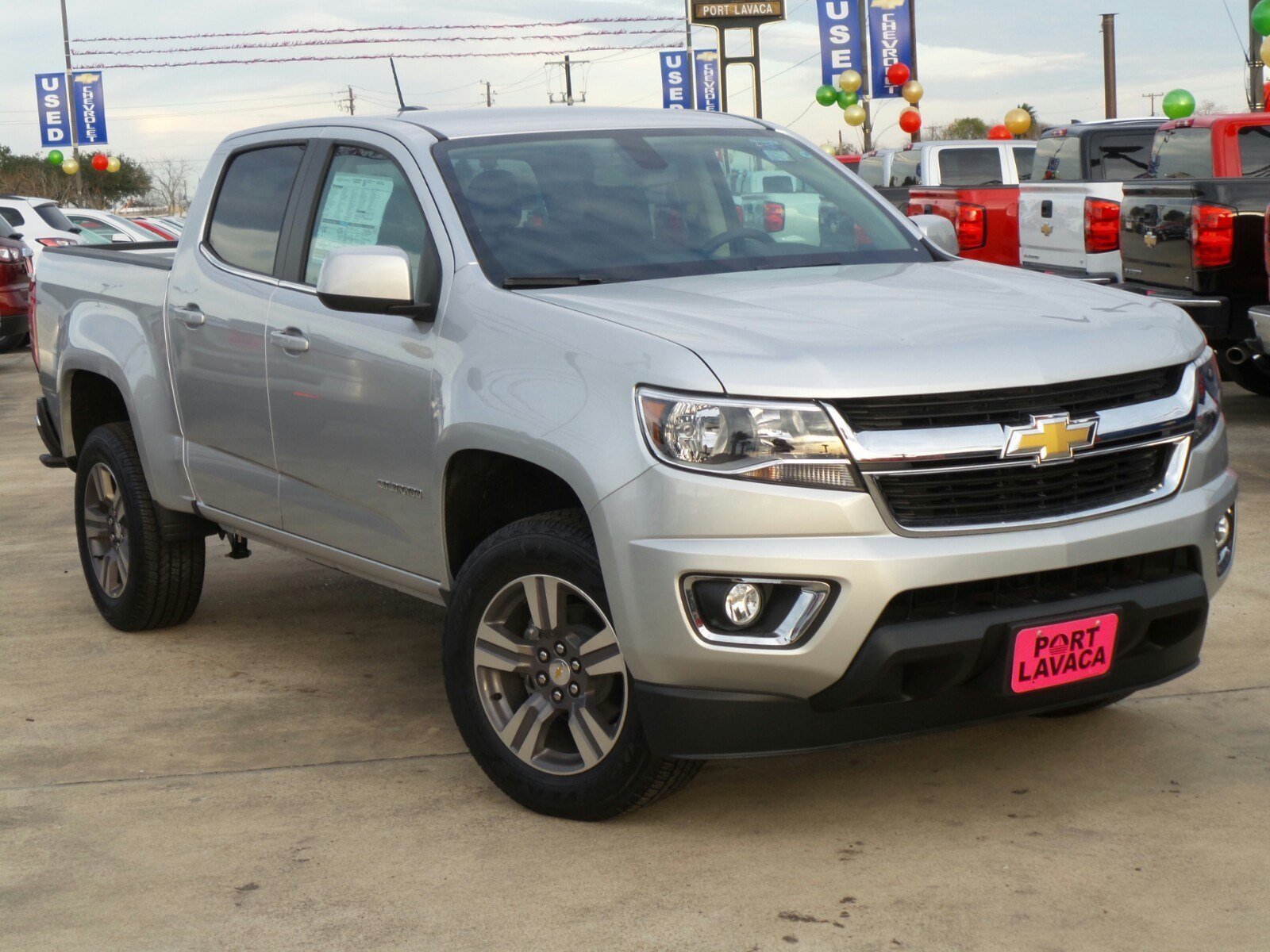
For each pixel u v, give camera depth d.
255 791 4.05
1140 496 3.56
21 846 3.72
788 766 4.10
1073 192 11.48
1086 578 3.51
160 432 5.26
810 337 3.39
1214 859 3.40
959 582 3.29
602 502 3.39
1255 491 7.38
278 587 6.39
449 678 3.93
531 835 3.70
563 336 3.62
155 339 5.28
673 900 3.31
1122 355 3.53
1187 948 3.00
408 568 4.20
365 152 4.58
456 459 3.89
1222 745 4.12
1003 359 3.37
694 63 42.88
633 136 4.68
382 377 4.12
